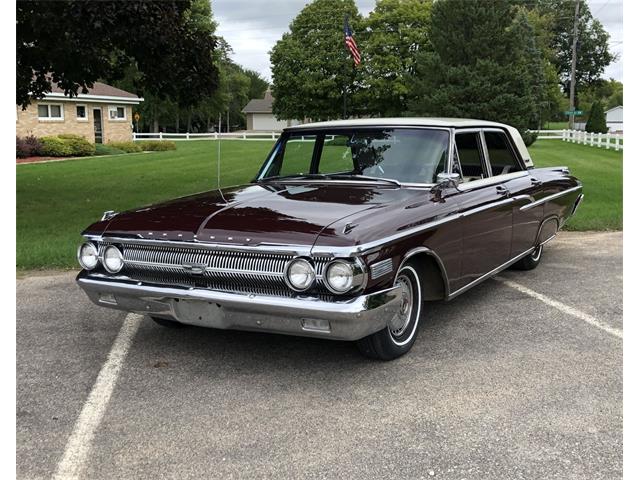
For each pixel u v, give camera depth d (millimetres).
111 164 24719
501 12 29906
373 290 3725
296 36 51375
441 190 4703
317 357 4441
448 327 5047
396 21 48656
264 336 4918
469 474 2932
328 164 5234
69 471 3023
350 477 2924
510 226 5695
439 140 4980
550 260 7547
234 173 19875
